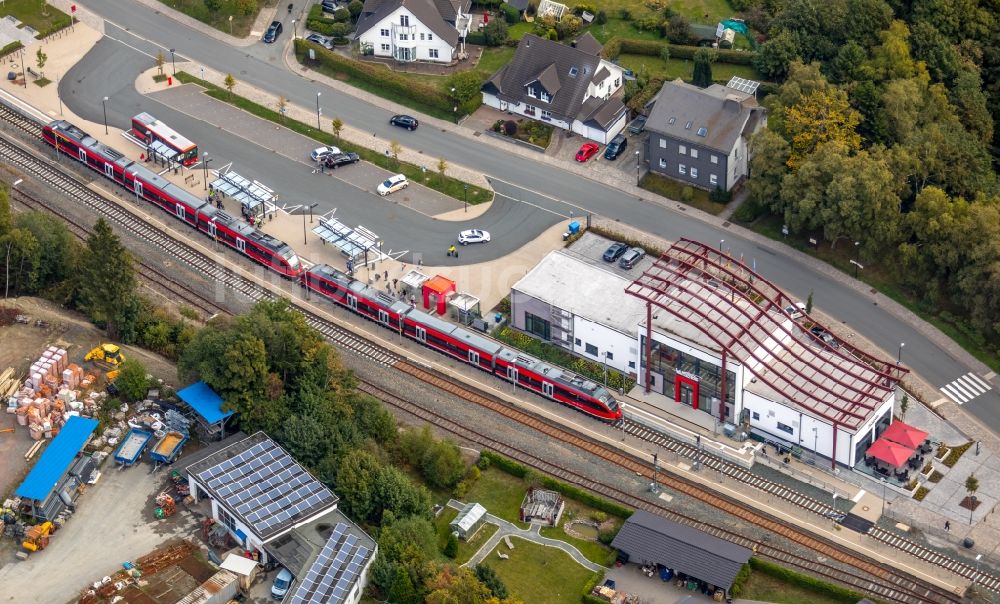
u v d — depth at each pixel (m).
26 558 177.50
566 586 184.12
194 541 181.62
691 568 183.00
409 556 177.50
